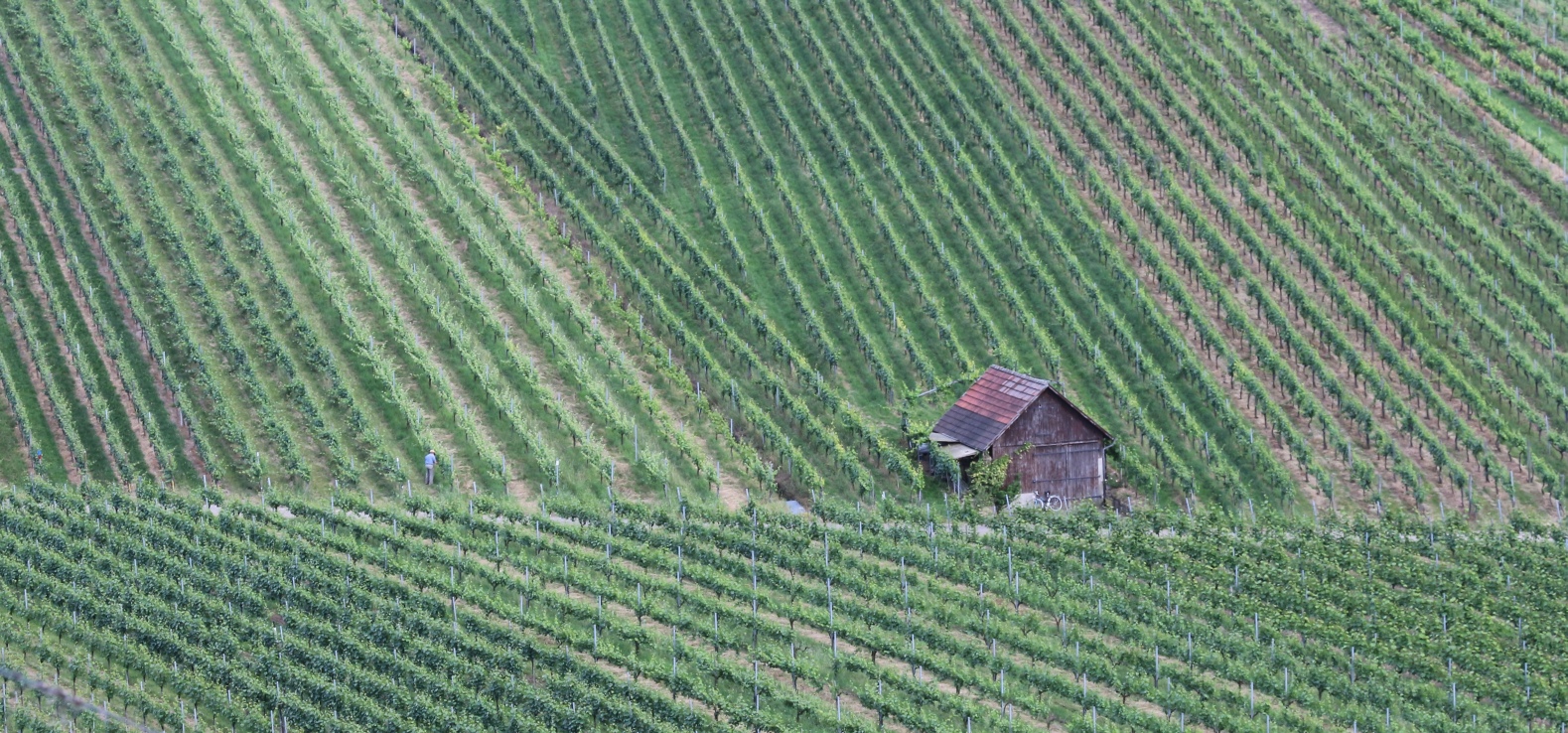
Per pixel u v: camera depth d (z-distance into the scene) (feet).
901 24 592.60
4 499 383.86
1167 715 300.81
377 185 515.91
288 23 585.63
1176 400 437.58
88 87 532.32
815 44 579.48
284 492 399.44
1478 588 346.13
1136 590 346.13
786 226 509.35
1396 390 446.19
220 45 562.25
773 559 359.05
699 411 441.27
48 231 486.79
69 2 575.38
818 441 427.74
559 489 407.23
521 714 299.38
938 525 379.35
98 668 320.70
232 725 306.35
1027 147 533.96
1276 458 426.92
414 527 373.20
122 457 403.95
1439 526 370.73
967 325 473.26
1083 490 416.46
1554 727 301.84
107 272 473.26
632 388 442.09
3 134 523.29
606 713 299.38
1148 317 468.34
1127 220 496.23
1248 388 438.40
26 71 547.08
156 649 323.98
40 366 432.25
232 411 426.51
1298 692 305.73
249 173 510.17
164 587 340.80
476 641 319.88
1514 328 460.96
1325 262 487.61
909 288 485.15
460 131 545.85
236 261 475.31
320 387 435.94
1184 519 375.45
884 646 321.11
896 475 419.33
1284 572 350.02
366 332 450.30
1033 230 506.48
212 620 332.60
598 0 604.49
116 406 428.56
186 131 517.96
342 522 373.40
